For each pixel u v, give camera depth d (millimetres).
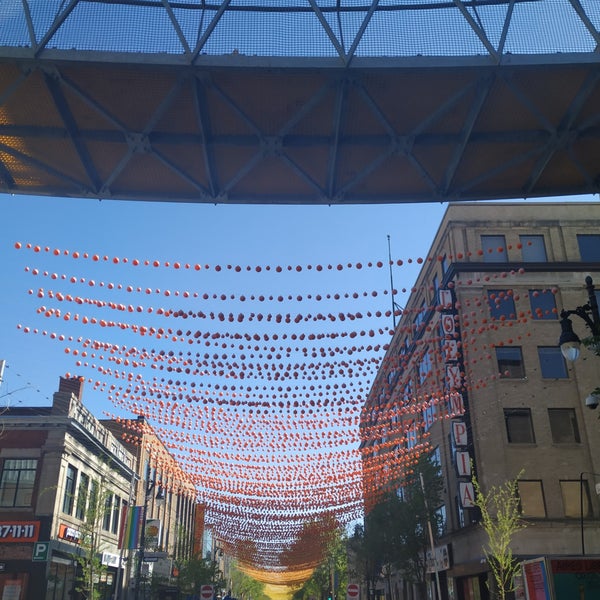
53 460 29656
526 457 30141
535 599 15172
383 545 34750
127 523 35500
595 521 28828
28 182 9977
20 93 8227
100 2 7688
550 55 7707
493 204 34656
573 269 33094
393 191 10070
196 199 9953
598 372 31578
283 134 8609
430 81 8008
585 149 9266
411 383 37312
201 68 7660
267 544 51781
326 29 7707
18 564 27906
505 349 31797
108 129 8836
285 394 18672
